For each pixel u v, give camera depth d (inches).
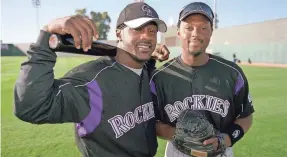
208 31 70.9
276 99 286.4
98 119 56.7
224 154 74.2
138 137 61.8
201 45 71.2
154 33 59.7
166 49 83.4
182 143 63.9
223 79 76.1
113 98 58.1
